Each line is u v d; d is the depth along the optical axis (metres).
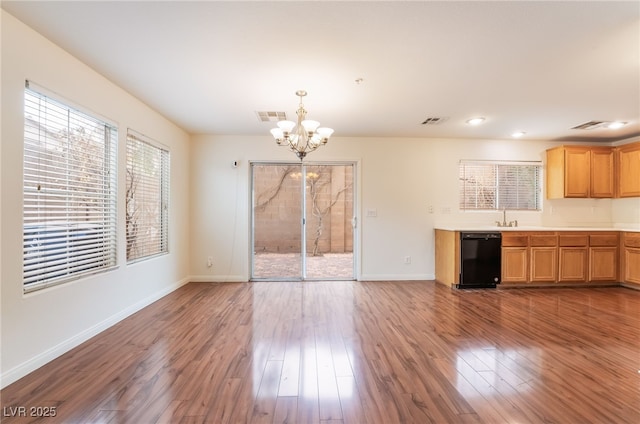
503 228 4.65
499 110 3.74
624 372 2.17
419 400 1.84
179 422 1.64
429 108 3.67
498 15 1.96
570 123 4.27
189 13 1.96
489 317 3.31
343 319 3.23
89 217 2.79
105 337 2.75
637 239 4.50
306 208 5.20
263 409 1.75
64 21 2.06
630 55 2.44
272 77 2.87
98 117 2.83
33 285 2.23
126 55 2.50
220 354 2.42
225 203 5.01
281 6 1.89
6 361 2.00
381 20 2.02
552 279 4.62
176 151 4.50
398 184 5.14
